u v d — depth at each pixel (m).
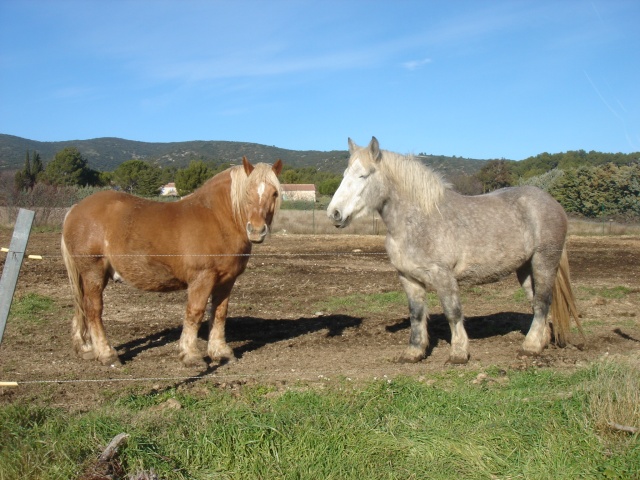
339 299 10.95
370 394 5.12
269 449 4.05
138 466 3.75
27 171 54.66
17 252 4.42
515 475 3.88
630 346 7.43
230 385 5.70
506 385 5.59
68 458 3.77
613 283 12.91
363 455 4.02
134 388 5.63
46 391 5.52
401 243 6.52
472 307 10.33
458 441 4.21
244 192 6.32
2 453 3.84
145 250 6.44
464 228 6.52
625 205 32.94
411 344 6.78
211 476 3.82
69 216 6.67
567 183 34.84
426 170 6.53
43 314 9.23
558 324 7.29
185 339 6.58
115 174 59.66
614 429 4.25
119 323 8.84
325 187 57.22
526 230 6.82
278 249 19.50
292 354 7.16
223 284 6.74
